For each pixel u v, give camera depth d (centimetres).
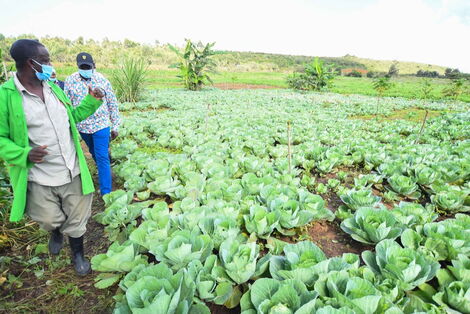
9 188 358
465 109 1742
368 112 1466
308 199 363
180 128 851
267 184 414
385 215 317
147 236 277
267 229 316
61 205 260
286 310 191
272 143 732
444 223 304
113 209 331
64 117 240
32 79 220
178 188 397
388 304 198
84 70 371
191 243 269
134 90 1603
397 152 612
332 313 179
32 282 274
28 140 221
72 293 261
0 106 207
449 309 211
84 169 251
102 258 255
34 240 332
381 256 258
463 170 491
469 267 247
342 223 337
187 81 2517
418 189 475
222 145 649
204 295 222
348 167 595
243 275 235
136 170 468
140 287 199
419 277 243
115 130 434
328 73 2892
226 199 374
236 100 1847
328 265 245
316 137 790
